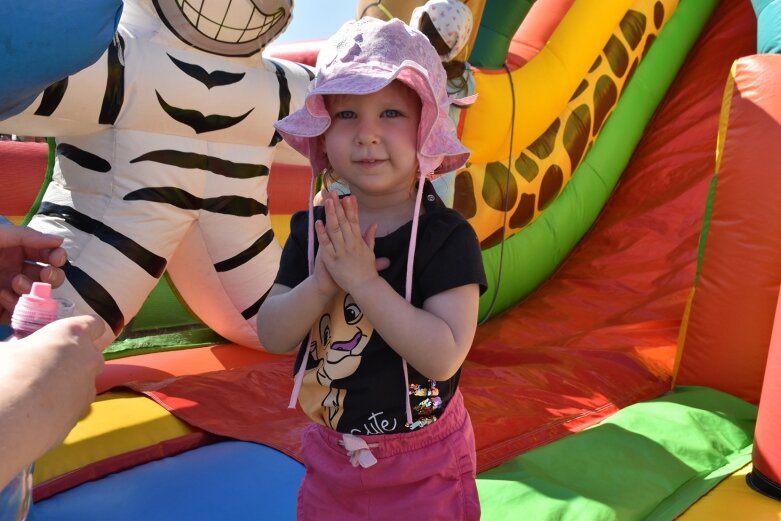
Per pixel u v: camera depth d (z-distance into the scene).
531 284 4.41
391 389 1.42
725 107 3.23
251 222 3.08
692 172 4.80
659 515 2.17
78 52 1.38
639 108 5.01
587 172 4.65
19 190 3.48
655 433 2.67
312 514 1.54
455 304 1.39
